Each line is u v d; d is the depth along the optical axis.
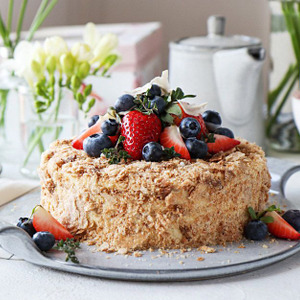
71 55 0.85
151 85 0.70
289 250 0.65
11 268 0.64
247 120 0.97
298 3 0.97
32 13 1.48
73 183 0.67
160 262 0.63
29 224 0.67
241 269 0.62
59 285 0.61
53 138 0.88
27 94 0.88
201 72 0.95
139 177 0.65
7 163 0.95
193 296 0.60
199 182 0.65
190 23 1.52
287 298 0.60
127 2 1.55
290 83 1.00
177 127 0.70
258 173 0.69
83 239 0.67
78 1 1.56
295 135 1.01
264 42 1.46
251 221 0.68
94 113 1.06
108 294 0.60
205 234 0.66
